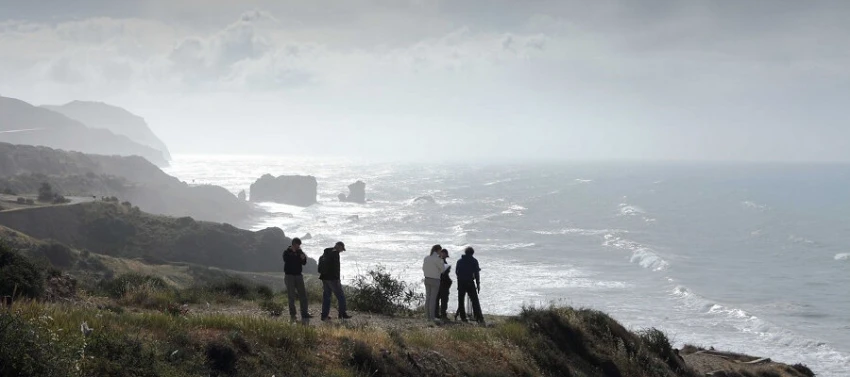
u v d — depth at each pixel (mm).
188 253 82125
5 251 11836
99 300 13344
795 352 36094
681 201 154000
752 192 179750
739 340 38281
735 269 66312
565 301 47781
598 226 109125
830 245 84062
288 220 145000
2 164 156125
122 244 80875
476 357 11844
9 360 6555
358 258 76875
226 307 15125
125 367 7594
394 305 17031
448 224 122188
